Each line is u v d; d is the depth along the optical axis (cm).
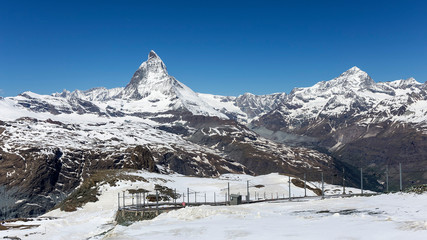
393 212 4897
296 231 3891
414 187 8044
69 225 14725
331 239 3297
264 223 4850
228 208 7256
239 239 3747
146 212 11906
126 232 4950
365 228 3653
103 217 15725
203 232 4419
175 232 4603
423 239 2889
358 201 7181
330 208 6312
